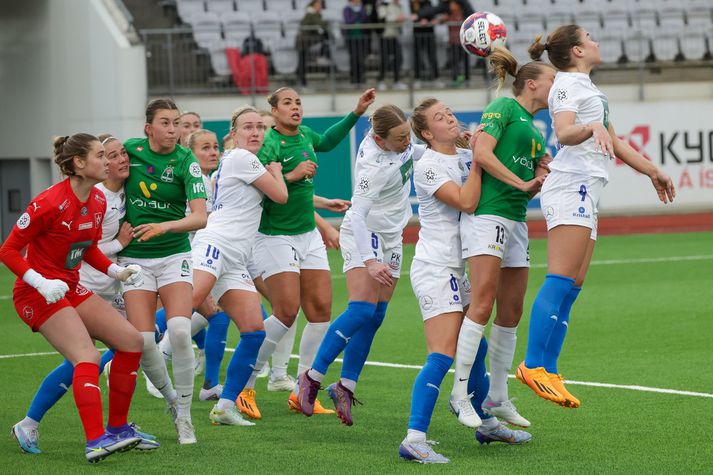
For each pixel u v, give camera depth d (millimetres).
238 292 24891
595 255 60438
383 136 23719
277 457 21547
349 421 24156
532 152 21422
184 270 23484
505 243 21172
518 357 33250
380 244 25828
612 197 76938
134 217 23609
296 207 26391
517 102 21656
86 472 20531
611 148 20516
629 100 77812
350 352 25375
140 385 30344
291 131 26750
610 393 27375
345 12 76312
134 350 21609
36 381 30875
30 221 20484
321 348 24922
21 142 76188
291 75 75625
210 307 27797
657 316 40062
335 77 75562
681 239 67125
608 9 85688
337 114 74562
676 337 35594
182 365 22922
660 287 47750
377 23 76375
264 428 24484
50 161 74312
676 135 76688
